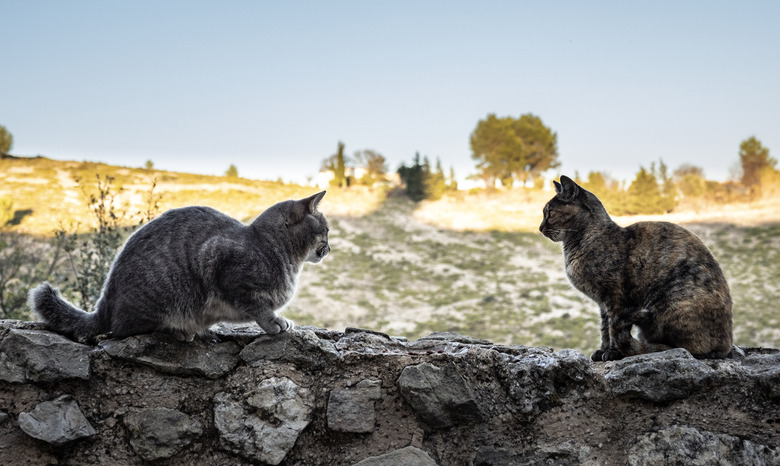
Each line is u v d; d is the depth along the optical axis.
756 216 43.00
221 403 3.62
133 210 38.44
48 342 3.56
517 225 45.81
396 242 41.50
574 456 3.48
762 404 3.48
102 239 10.65
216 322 3.76
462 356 3.72
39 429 3.39
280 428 3.57
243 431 3.56
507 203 53.31
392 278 34.88
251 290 3.61
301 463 3.56
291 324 3.80
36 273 12.53
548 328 28.02
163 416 3.54
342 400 3.65
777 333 25.67
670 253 3.91
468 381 3.67
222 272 3.56
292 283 3.88
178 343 3.70
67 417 3.45
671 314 3.79
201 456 3.55
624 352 3.92
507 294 32.47
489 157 63.34
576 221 4.31
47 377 3.49
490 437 3.60
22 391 3.49
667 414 3.52
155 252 3.58
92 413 3.52
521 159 63.19
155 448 3.49
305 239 3.92
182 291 3.55
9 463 3.36
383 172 60.44
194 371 3.66
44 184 44.22
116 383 3.59
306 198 3.97
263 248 3.71
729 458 3.32
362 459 3.54
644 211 48.22
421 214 48.09
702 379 3.52
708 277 3.80
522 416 3.64
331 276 34.44
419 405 3.60
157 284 3.52
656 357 3.63
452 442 3.61
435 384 3.63
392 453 3.54
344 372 3.74
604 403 3.62
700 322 3.74
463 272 36.22
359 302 31.42
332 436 3.61
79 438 3.44
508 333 27.67
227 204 44.09
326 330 4.32
